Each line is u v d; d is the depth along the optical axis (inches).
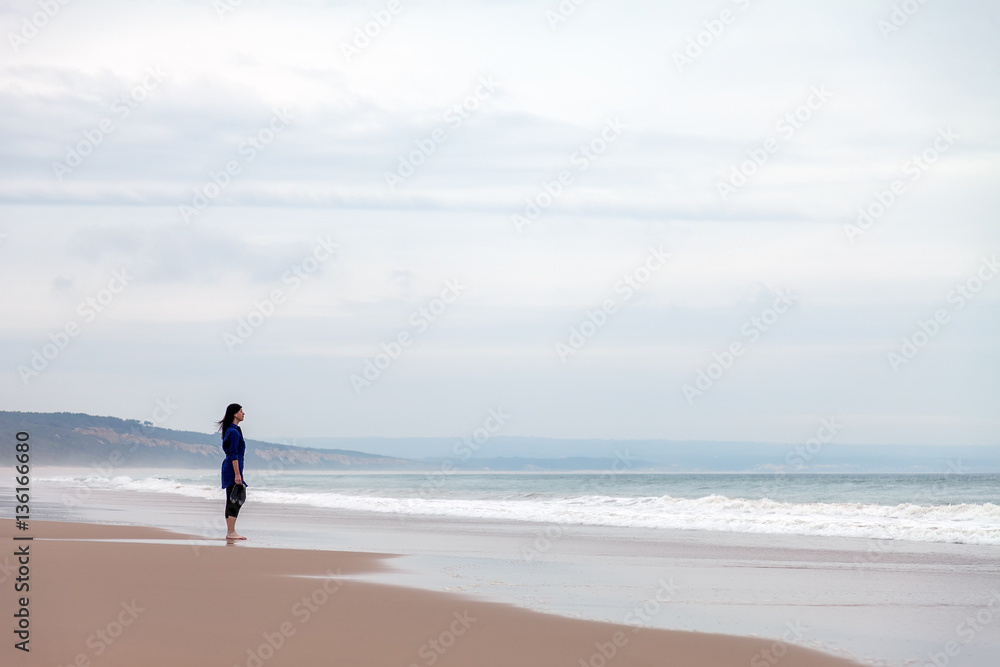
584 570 424.5
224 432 559.8
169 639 241.4
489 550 516.1
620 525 724.7
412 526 708.0
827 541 581.0
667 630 278.5
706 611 314.8
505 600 328.8
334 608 298.8
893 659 246.4
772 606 326.6
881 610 319.9
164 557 425.4
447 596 334.6
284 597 316.8
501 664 230.2
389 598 323.6
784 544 557.3
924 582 390.6
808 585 380.2
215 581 350.6
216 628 258.2
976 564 455.5
